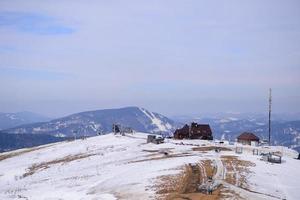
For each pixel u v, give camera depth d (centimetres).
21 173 10631
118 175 7562
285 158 9775
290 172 7769
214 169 7419
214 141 14225
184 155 9700
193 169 7381
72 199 5969
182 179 6456
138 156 10325
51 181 8150
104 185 6750
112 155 11025
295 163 9106
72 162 10800
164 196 5497
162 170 7431
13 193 6950
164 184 6200
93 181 7369
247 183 6353
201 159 8631
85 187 6888
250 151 11019
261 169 7769
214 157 9112
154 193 5728
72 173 8925
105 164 9600
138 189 6069
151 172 7319
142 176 7012
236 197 5331
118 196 5825
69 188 6956
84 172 8725
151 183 6344
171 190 5806
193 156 9244
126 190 6116
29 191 7056
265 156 9094
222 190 5734
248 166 7962
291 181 6888
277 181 6794
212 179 6494
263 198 5459
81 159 11062
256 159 9062
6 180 10044
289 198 5700
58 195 6347
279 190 6153
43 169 10494
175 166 7731
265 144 14312
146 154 10569
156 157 9750
